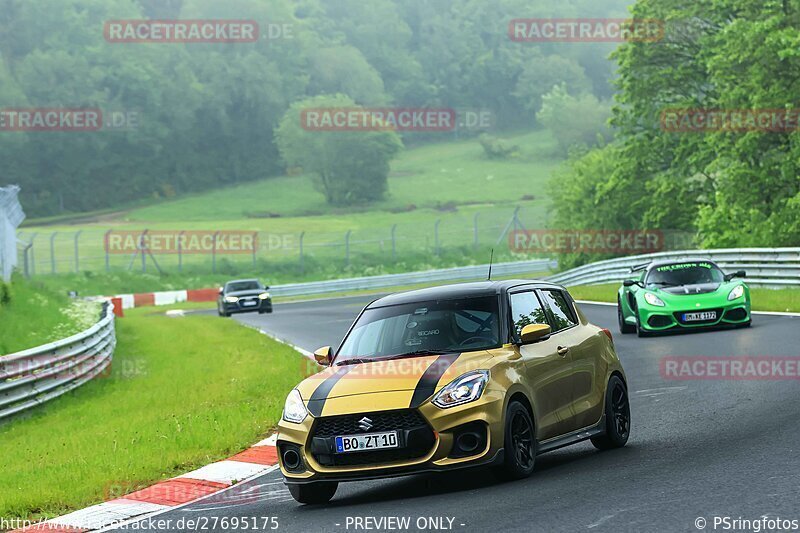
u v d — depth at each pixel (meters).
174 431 31.27
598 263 107.06
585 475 19.86
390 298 23.23
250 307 112.62
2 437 36.97
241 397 39.72
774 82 97.06
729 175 99.12
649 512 16.17
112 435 32.19
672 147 121.75
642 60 120.94
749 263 75.25
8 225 88.88
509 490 18.94
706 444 22.38
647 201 122.25
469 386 19.22
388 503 19.27
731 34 96.38
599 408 23.08
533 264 195.50
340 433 19.22
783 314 55.16
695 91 119.00
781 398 28.39
